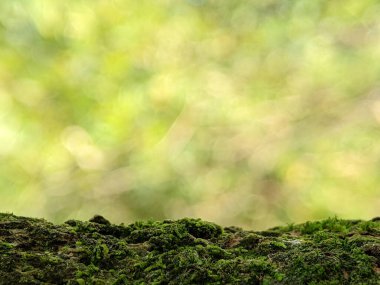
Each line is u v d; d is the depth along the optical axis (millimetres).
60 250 2412
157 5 11656
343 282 2209
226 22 11977
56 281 2250
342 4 11828
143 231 2568
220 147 11930
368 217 11445
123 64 11180
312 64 11867
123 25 11414
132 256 2420
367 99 11984
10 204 11484
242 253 2471
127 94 11242
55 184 11617
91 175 11641
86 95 11344
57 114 11438
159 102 11352
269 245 2465
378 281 2205
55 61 11289
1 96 11156
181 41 11703
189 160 11719
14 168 11445
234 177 11789
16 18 11070
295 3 11867
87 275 2279
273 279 2240
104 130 11234
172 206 11570
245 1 11938
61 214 11539
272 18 11859
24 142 11414
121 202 11641
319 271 2225
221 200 11734
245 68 12016
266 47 11914
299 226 2961
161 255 2379
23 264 2283
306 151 11969
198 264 2307
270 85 12023
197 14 11844
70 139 11461
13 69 11203
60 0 11133
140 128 11430
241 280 2240
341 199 11602
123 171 11664
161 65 11523
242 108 11898
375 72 11852
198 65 11812
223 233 2678
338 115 12039
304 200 11648
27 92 11250
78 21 11242
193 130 11836
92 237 2533
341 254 2314
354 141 11969
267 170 11836
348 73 11875
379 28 11953
